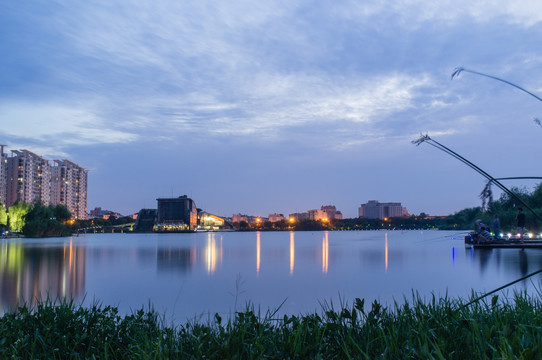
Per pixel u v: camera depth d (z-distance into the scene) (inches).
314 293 525.0
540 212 656.4
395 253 1248.2
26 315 188.4
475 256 946.1
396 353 126.0
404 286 542.3
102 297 524.4
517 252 1032.2
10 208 5698.8
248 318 164.1
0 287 632.4
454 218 4694.9
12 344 162.1
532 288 412.2
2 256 1416.1
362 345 143.5
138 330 186.9
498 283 512.1
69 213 5846.5
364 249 1567.4
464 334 134.9
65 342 163.2
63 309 193.0
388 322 163.9
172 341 154.0
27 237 4977.9
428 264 823.1
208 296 521.0
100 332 182.9
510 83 120.1
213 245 2554.1
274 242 3004.4
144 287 616.4
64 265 1042.7
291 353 138.2
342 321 165.6
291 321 167.8
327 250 1590.8
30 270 909.8
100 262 1142.3
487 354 122.6
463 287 498.6
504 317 159.8
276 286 603.2
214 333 159.0
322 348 141.2
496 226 1232.2
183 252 1689.2
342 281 631.2
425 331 136.7
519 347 116.8
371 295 486.0
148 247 2247.8
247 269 893.8
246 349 140.8
